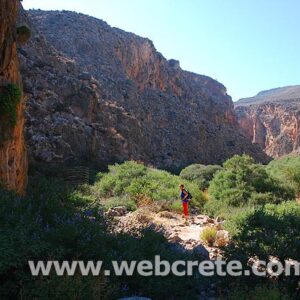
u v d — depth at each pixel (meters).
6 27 10.52
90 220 7.57
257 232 8.12
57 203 9.02
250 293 6.17
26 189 12.12
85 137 29.41
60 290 5.11
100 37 69.88
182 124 65.31
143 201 16.81
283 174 23.62
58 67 37.28
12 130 10.27
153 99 67.88
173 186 19.95
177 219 14.58
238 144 75.31
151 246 7.55
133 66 71.94
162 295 6.32
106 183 19.48
